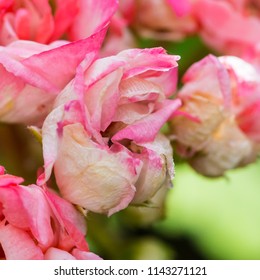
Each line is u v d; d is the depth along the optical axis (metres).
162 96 0.32
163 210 0.41
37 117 0.33
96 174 0.31
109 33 0.38
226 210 0.48
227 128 0.37
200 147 0.37
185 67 0.43
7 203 0.31
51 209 0.31
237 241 0.48
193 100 0.36
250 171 0.49
